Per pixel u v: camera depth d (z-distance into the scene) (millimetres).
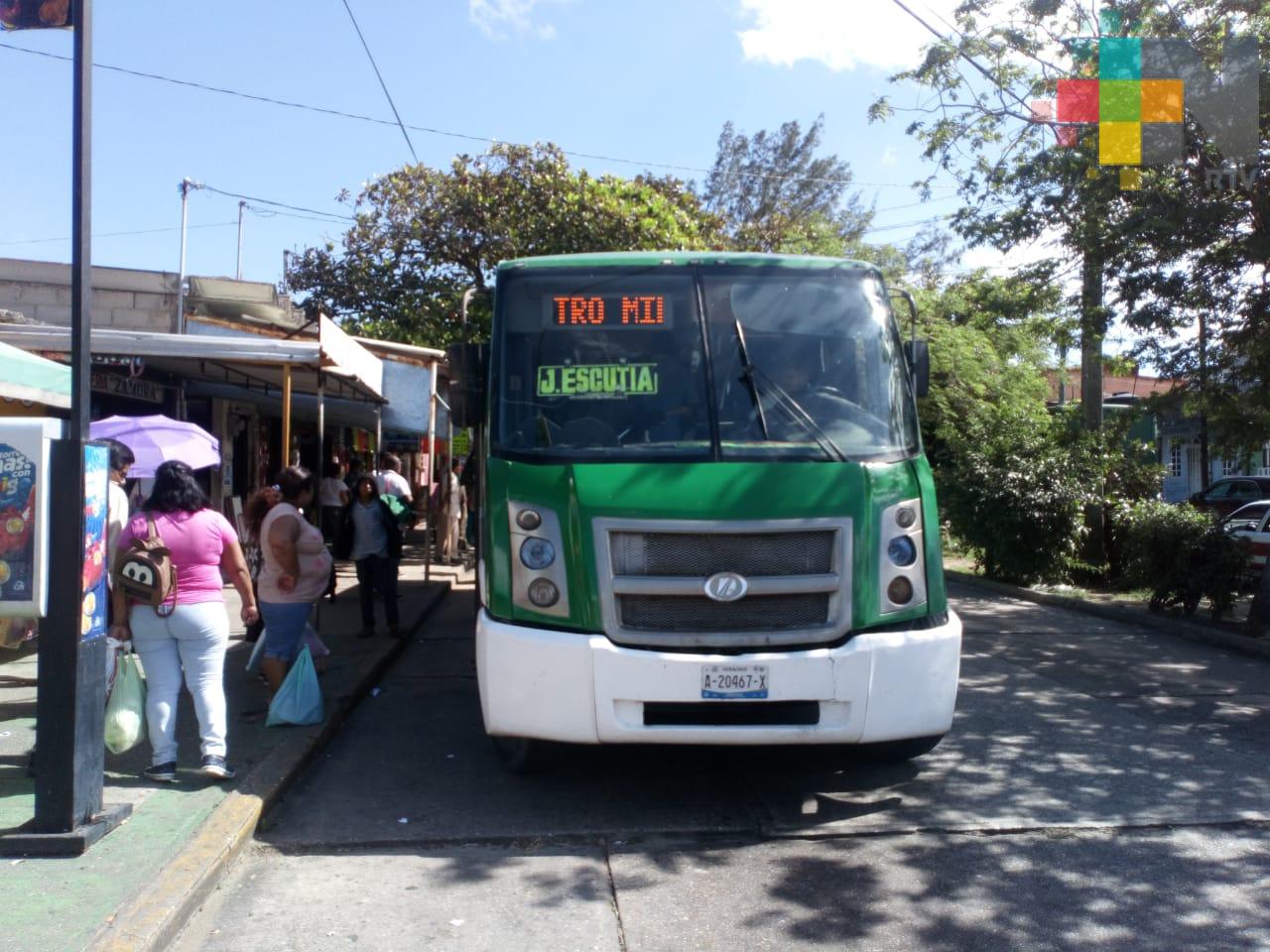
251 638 8984
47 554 4887
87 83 5027
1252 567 12523
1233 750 7043
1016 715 8031
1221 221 11234
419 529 28266
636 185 21125
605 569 5488
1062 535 16500
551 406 6117
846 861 5129
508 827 5574
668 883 4879
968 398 24594
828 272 6605
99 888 4438
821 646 5535
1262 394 12312
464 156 20484
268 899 4691
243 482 18766
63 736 4910
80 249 4984
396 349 13391
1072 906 4594
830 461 5855
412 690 8969
